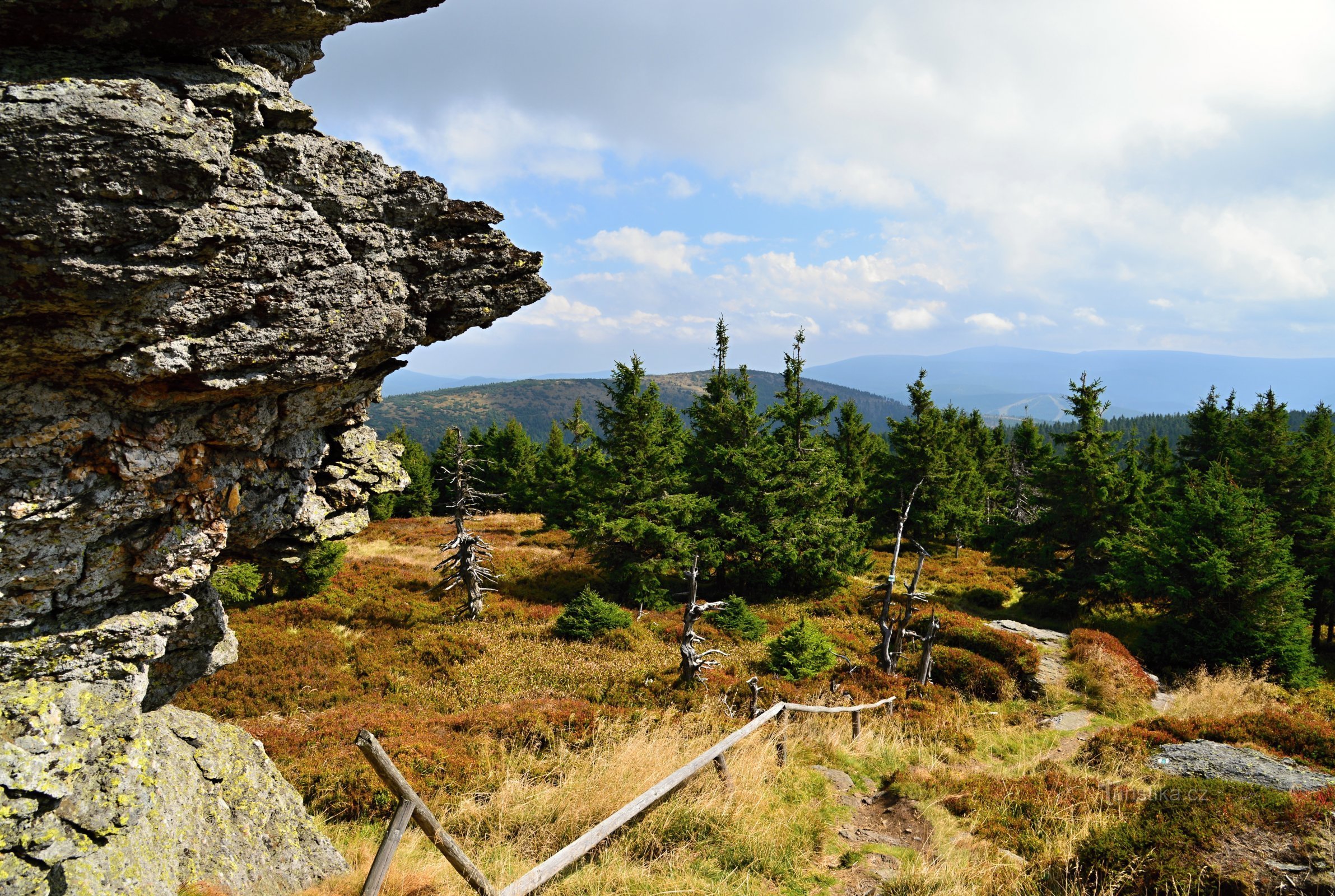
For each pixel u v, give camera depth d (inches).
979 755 518.9
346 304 237.3
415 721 530.6
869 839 319.0
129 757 218.4
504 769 401.1
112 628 230.1
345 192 242.5
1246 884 215.6
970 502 1897.1
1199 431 1582.2
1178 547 919.7
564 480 1782.7
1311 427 1449.3
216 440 240.8
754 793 334.6
